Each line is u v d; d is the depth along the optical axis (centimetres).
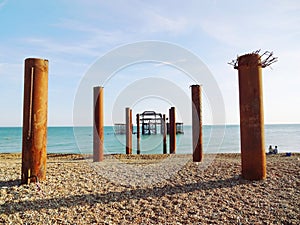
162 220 457
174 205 519
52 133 6525
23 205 506
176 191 598
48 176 697
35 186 605
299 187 591
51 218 461
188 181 672
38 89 645
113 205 521
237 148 2384
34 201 526
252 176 648
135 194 586
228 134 5303
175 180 689
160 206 515
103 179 705
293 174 685
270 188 591
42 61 654
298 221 439
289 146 2709
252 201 525
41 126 645
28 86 642
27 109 639
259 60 654
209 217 465
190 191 594
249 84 652
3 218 453
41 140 645
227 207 502
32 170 633
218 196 557
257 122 649
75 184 644
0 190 577
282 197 540
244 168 663
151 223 448
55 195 562
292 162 855
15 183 638
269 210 484
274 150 1451
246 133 657
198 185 634
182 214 479
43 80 654
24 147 636
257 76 651
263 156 652
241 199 538
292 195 548
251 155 650
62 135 5341
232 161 938
